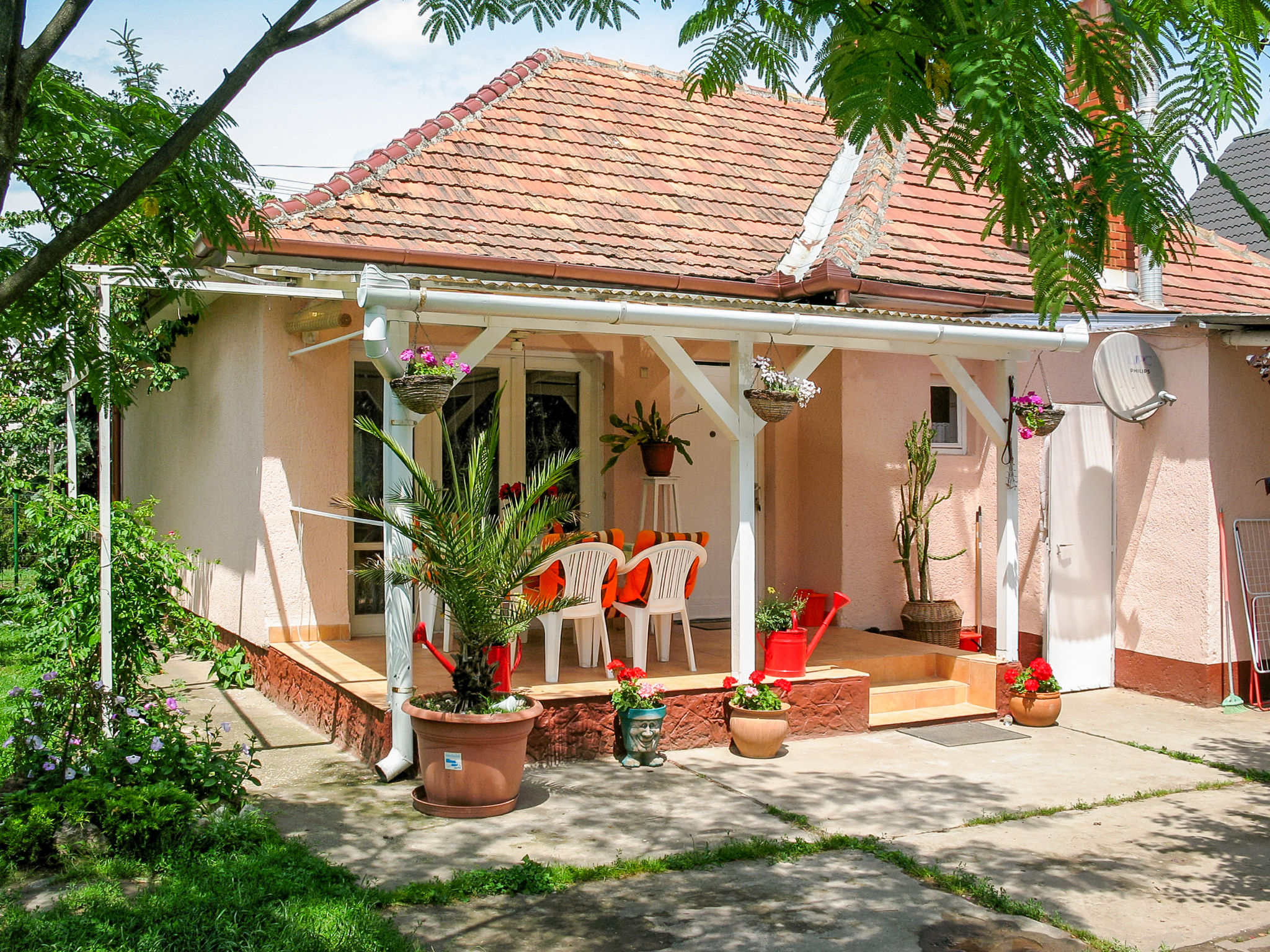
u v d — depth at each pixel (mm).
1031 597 10086
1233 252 13102
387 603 6875
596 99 11727
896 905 4984
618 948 4480
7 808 5324
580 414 10562
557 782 6887
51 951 4191
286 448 9336
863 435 10547
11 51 2139
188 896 4746
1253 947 4570
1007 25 1656
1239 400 9445
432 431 9961
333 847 5613
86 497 8688
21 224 3436
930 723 8555
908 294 9148
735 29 2322
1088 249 1709
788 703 8008
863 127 1688
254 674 9695
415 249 8430
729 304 7809
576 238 9352
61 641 8203
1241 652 9414
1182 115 1801
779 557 10992
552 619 7844
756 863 5496
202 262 7500
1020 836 5980
